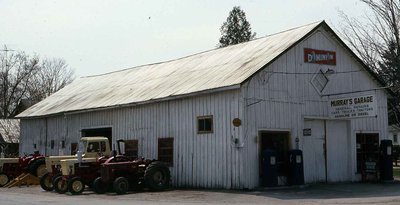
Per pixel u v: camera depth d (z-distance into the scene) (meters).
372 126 26.50
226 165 21.45
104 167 21.58
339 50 25.52
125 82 32.41
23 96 75.00
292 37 24.17
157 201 17.97
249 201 17.50
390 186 23.19
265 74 22.09
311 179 23.52
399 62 32.88
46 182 23.59
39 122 35.62
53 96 38.72
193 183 22.95
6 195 21.25
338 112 23.66
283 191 20.62
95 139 24.02
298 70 23.52
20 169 27.84
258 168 21.38
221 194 19.73
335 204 16.06
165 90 25.42
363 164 25.66
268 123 21.92
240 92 21.12
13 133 57.19
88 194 21.44
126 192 21.41
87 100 32.03
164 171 22.25
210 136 22.28
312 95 23.91
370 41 45.53
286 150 22.64
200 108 22.91
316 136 24.05
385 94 27.47
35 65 76.75
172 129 24.34
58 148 33.16
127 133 27.25
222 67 24.84
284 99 22.72
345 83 25.50
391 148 25.75
